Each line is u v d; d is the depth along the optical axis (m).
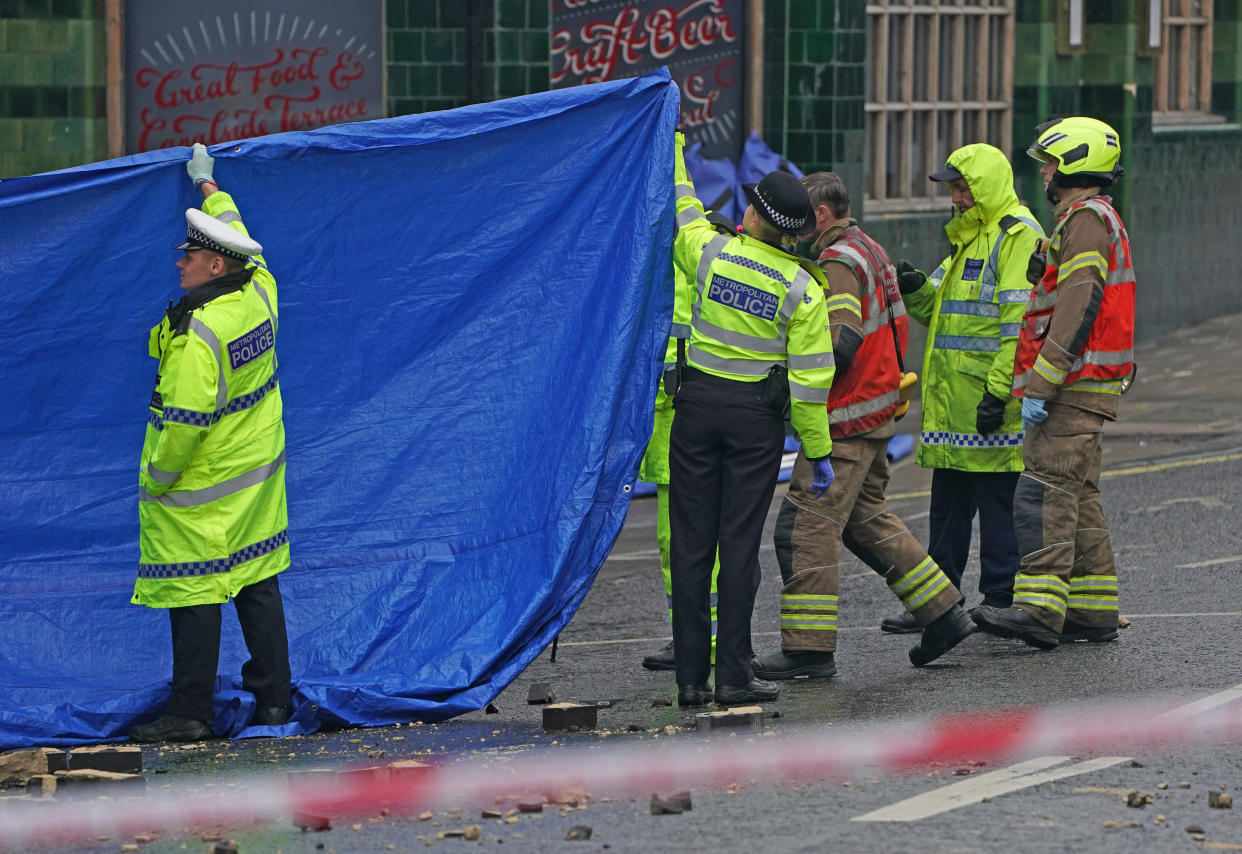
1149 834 19.08
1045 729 24.27
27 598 27.14
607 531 27.70
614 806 20.77
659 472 29.88
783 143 56.97
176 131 49.78
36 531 27.20
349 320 28.27
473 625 27.67
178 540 25.33
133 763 23.05
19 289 26.77
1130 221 72.75
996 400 31.38
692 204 27.81
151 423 25.80
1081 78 71.31
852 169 58.44
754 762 22.83
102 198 26.88
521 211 28.38
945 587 29.09
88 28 48.44
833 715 25.80
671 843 19.06
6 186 26.36
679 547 26.80
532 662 29.27
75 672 27.02
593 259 28.30
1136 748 22.98
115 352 27.27
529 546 27.78
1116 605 30.67
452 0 51.91
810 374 26.09
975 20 66.69
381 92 51.47
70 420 27.28
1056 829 19.30
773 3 56.34
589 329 28.11
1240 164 80.12
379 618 27.88
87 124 48.72
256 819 20.59
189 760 24.20
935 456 32.41
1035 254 30.88
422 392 28.42
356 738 25.56
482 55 52.31
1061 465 29.95
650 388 27.73
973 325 31.84
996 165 31.58
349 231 28.14
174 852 19.30
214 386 24.94
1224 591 34.81
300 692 26.38
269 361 26.09
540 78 53.06
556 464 27.80
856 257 28.41
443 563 28.19
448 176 28.25
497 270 28.41
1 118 48.28
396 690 26.58
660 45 55.12
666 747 23.94
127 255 27.08
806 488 28.69
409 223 28.25
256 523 25.98
